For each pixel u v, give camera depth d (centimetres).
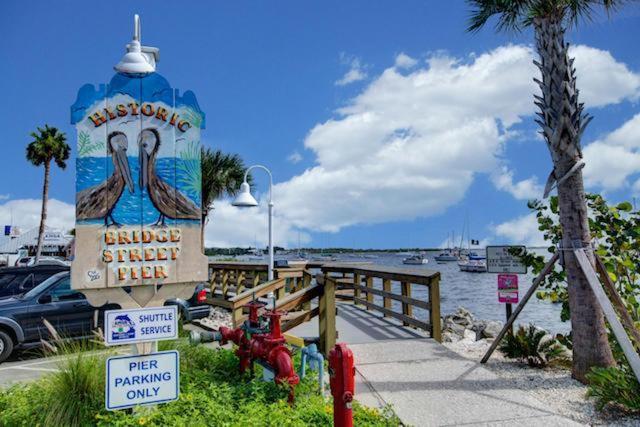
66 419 453
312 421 455
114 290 511
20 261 3825
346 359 391
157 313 501
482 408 532
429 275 859
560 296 810
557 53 677
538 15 697
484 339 1009
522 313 2264
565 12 708
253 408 468
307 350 576
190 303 1121
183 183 544
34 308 909
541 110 695
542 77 693
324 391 583
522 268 866
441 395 574
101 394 490
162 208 533
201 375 591
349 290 1445
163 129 540
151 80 539
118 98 526
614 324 557
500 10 758
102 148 518
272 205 1166
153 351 500
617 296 632
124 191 521
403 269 1032
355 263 1378
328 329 752
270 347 539
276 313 554
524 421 495
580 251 627
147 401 478
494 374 659
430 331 857
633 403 510
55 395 479
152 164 533
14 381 733
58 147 4247
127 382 474
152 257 524
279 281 1012
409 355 747
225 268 1580
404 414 515
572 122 662
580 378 634
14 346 895
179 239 537
